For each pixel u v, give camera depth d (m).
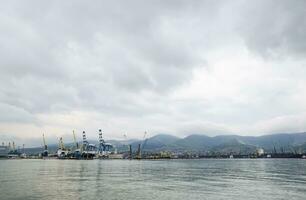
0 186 78.38
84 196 61.44
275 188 76.94
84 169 182.00
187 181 99.75
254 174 136.75
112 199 57.94
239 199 58.78
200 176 125.12
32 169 177.25
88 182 93.12
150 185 85.12
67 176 119.56
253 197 61.34
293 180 101.94
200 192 69.06
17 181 94.06
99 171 161.75
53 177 113.19
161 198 59.62
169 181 99.75
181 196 62.53
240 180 103.12
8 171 154.38
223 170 176.12
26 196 60.66
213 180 103.56
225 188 77.38
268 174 135.75
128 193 66.69
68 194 64.06
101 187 78.44
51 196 60.88
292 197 61.38
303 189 74.75
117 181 98.50
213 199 58.66
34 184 84.12
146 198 59.50
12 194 63.28
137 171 164.88
